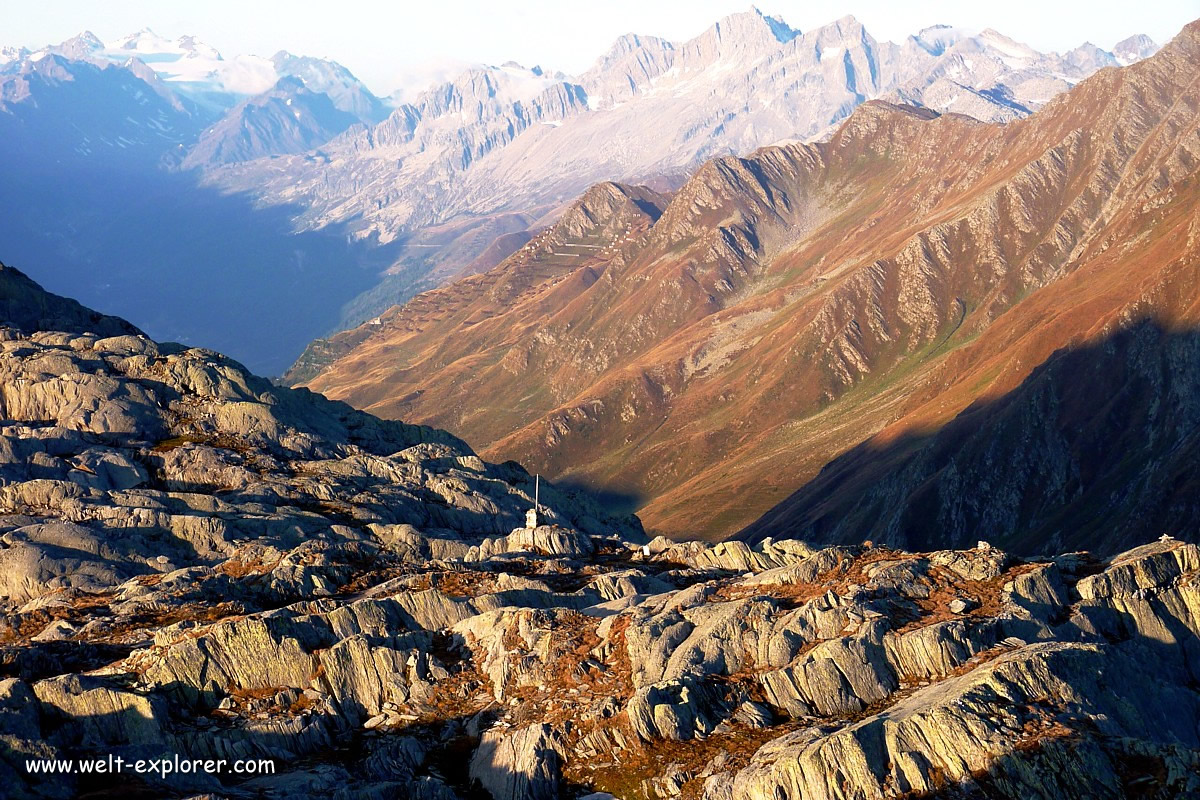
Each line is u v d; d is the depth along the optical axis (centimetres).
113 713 8300
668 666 8794
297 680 9181
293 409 19500
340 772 8125
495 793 8081
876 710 8200
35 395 17588
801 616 8975
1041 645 8294
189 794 7531
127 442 17062
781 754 7619
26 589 12625
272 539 14062
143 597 11481
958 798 7206
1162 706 8081
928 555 10044
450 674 9325
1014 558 9900
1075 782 7188
